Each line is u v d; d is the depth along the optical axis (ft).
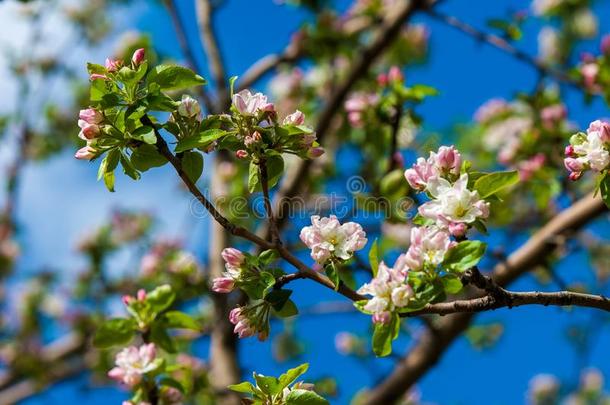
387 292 8.19
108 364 24.71
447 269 8.20
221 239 21.21
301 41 26.40
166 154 8.96
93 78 9.05
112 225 30.17
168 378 11.44
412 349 20.89
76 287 30.27
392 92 16.33
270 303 8.93
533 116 21.18
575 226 18.03
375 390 20.88
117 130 9.00
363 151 20.15
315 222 8.79
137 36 27.02
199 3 26.32
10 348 32.60
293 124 9.23
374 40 22.59
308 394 9.24
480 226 8.50
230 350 20.20
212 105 23.66
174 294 12.21
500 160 20.34
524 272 18.21
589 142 9.30
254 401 9.35
